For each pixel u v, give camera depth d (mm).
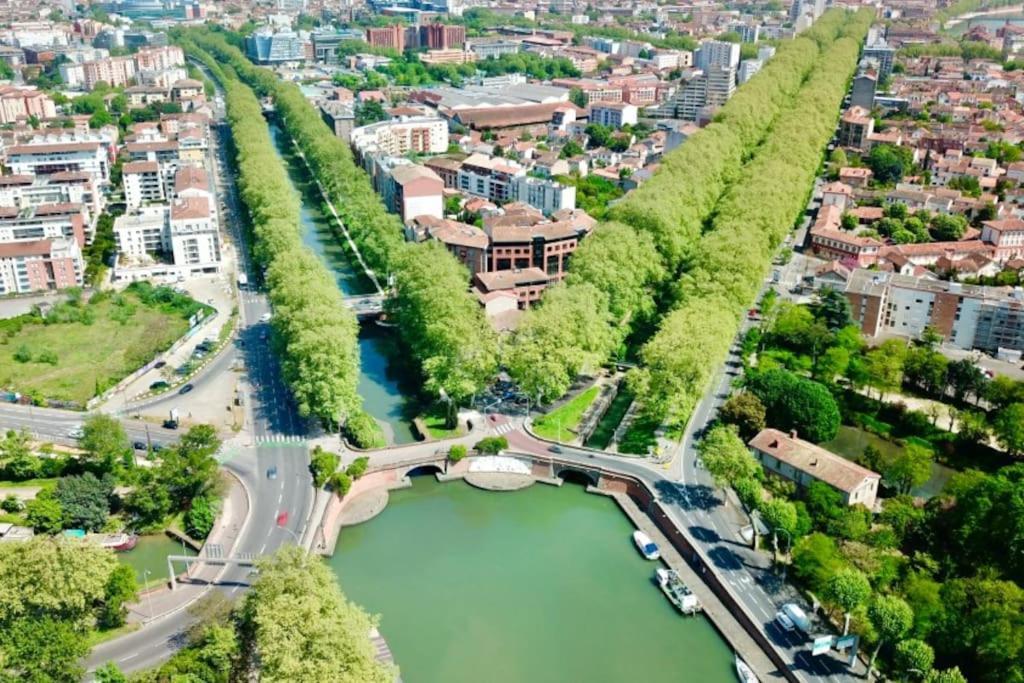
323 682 199500
